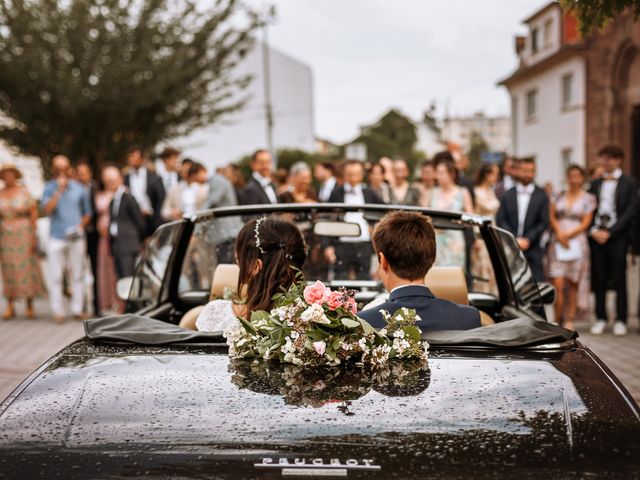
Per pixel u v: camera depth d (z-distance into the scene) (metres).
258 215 4.20
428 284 3.53
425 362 2.31
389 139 83.50
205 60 21.53
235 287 3.63
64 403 2.06
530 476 1.81
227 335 2.38
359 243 4.43
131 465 1.86
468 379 2.17
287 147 45.84
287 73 47.69
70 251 9.65
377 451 1.86
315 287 2.37
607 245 8.11
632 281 13.17
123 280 4.43
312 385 2.14
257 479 1.81
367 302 4.35
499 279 3.91
